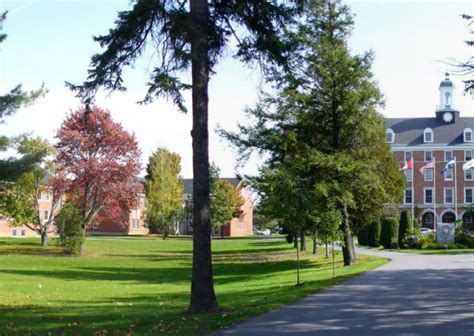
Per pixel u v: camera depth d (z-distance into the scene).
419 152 86.94
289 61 16.00
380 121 31.81
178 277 32.25
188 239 81.00
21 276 30.80
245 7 15.18
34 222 55.25
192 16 15.02
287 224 23.94
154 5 14.66
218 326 12.14
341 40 30.47
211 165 80.31
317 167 29.88
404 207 86.69
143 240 73.62
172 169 85.62
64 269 36.22
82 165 49.53
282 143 31.09
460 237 47.75
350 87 31.03
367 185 30.69
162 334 11.48
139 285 27.59
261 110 32.06
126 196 52.09
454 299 15.48
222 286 26.62
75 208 49.16
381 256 36.53
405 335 10.57
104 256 48.09
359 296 16.52
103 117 49.88
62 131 49.34
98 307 18.28
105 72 15.50
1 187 23.28
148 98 14.12
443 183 85.88
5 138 22.59
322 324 11.95
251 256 48.47
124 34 15.26
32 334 12.41
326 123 32.19
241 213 91.69
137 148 51.84
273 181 28.55
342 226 31.34
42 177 53.94
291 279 26.52
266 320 12.70
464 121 88.12
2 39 21.61
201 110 15.24
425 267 26.44
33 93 22.55
